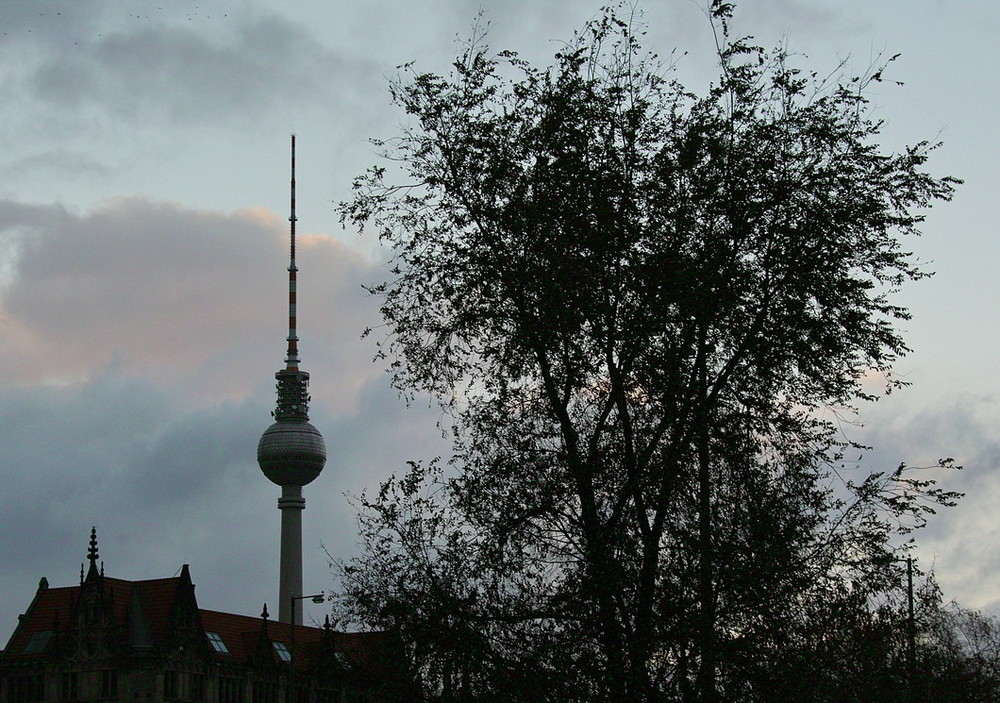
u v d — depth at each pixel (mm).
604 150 41750
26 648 142125
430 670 38938
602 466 39281
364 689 39531
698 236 40594
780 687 36844
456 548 40031
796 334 39875
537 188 41812
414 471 41000
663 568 37938
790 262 40688
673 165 40781
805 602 37500
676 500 38781
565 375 40562
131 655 135625
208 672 142500
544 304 39750
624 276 40188
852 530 38500
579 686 37625
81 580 140000
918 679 39062
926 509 38719
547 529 39844
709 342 39875
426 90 43469
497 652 38344
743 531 37750
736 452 38938
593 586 37500
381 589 39656
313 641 163500
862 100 42000
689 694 37125
